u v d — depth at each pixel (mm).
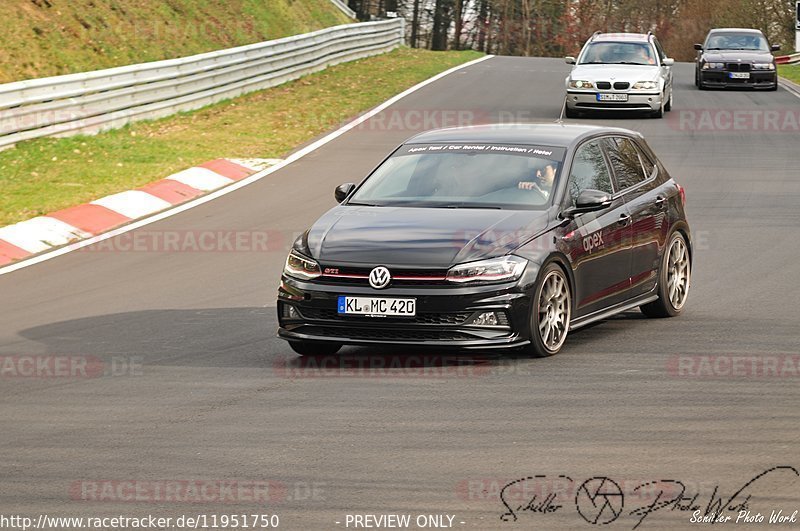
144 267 48562
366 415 27109
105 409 28266
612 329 36688
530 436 25188
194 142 81250
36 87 74062
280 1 150375
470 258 31125
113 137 80312
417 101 104938
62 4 104062
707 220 56438
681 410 27141
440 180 35000
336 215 34156
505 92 113000
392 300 31047
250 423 26656
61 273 47781
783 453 23781
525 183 34281
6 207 59125
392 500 21328
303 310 32031
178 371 32125
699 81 120438
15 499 21812
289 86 113188
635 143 39312
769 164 73312
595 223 34656
